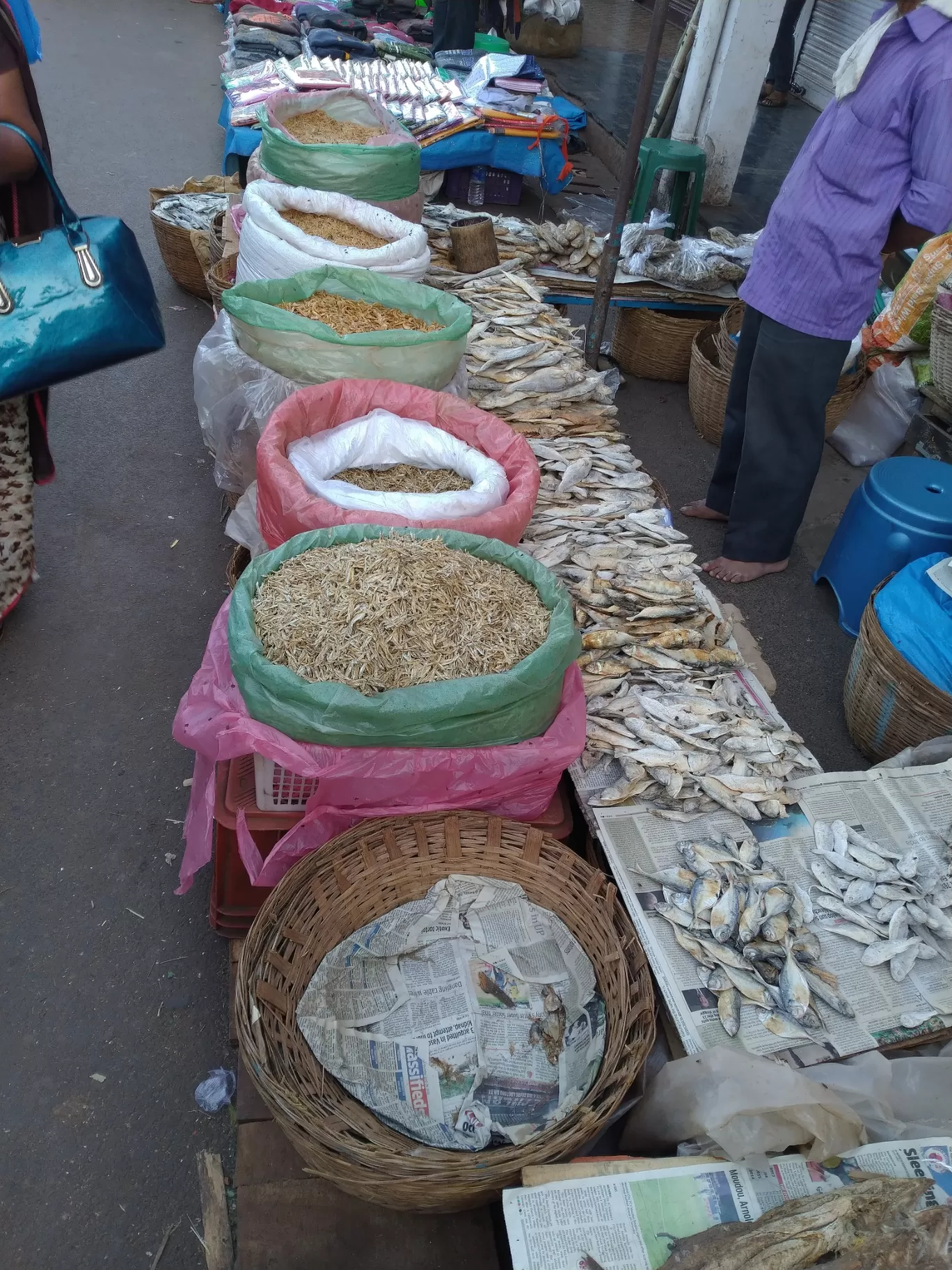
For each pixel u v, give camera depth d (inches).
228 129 238.2
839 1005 76.5
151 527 144.5
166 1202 73.3
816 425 134.0
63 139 276.5
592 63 394.6
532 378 144.3
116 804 102.9
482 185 273.9
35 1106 77.5
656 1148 68.7
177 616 129.4
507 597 84.0
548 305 170.7
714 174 263.4
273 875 80.7
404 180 160.9
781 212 124.2
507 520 96.1
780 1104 63.3
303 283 124.6
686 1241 58.1
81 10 404.2
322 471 103.2
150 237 231.3
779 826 90.7
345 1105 68.5
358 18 327.9
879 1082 70.1
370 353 111.5
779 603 147.2
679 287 188.7
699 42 250.1
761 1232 56.6
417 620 78.5
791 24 322.0
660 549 119.9
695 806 90.7
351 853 78.3
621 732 95.3
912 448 172.6
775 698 129.1
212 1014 85.6
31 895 92.8
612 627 107.7
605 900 78.7
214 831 88.0
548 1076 71.9
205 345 125.7
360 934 78.3
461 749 75.9
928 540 128.3
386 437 106.7
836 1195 58.6
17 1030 82.2
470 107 262.8
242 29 299.0
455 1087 70.6
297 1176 71.8
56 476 151.7
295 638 76.4
